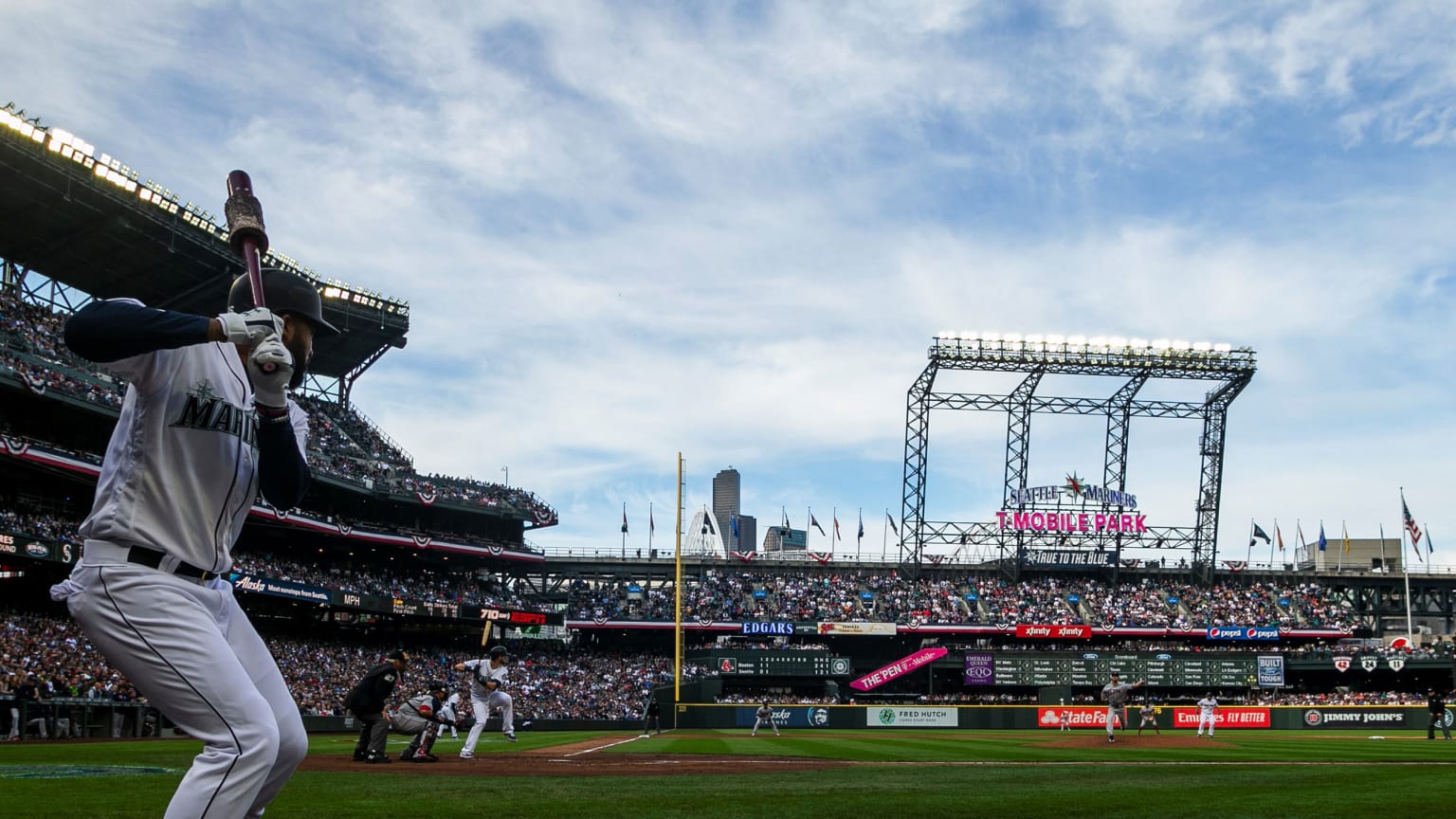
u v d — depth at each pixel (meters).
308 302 5.68
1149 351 82.88
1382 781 15.62
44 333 55.62
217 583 5.38
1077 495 84.75
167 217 54.59
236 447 5.30
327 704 53.19
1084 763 23.75
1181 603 85.38
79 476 48.56
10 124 47.12
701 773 17.39
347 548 73.25
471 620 70.50
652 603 82.50
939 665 75.50
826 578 86.50
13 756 19.27
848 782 14.62
